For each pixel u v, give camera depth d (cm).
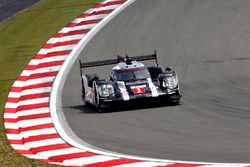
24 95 8975
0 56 11131
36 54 10894
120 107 7725
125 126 7006
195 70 9419
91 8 12850
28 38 11875
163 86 7706
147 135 6569
